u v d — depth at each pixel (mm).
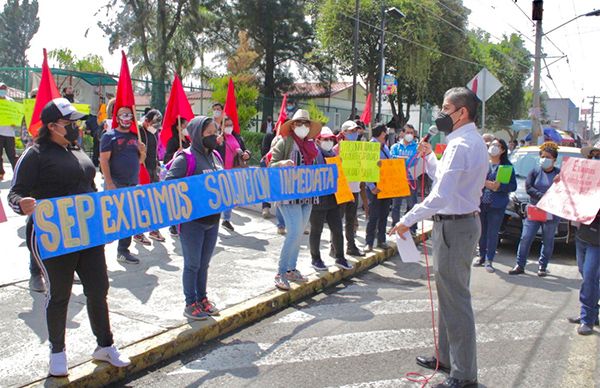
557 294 6801
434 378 4137
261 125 22031
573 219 5359
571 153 10664
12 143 10422
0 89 9789
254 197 5426
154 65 29047
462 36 32281
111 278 5930
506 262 8617
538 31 20547
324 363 4375
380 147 7730
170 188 4484
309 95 37750
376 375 4172
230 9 33656
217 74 35562
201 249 4926
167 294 5492
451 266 3807
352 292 6535
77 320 4680
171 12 29766
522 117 54594
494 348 4844
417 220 3748
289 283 6125
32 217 3473
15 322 4516
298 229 5988
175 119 7477
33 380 3590
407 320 5508
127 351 4133
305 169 6113
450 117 3803
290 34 35219
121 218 4023
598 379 4250
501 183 7715
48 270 3592
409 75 27656
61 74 16172
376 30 26922
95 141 12047
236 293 5766
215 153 5383
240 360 4395
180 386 3902
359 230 9992
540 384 4129
